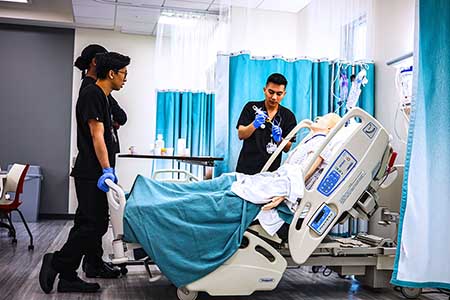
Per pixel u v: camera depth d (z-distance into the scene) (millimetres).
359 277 3061
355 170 2682
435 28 2732
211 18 5207
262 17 4715
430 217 2670
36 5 6316
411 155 2670
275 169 3357
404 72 3346
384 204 3031
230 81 3842
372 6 4047
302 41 4594
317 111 3971
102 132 2621
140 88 6594
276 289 2918
